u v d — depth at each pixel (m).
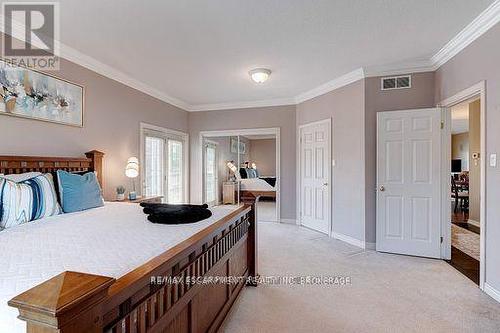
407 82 3.51
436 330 1.88
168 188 5.18
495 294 2.29
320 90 4.54
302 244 3.91
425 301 2.27
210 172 5.90
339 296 2.36
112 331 0.88
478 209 4.95
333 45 2.97
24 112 2.56
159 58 3.31
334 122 4.30
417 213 3.38
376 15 2.39
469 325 1.93
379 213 3.55
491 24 2.37
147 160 4.56
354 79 3.86
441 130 3.27
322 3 2.21
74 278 0.72
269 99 5.35
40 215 2.20
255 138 5.65
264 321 1.99
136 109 4.22
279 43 2.93
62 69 2.96
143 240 1.61
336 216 4.27
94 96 3.40
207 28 2.60
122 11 2.30
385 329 1.89
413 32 2.69
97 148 3.45
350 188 3.98
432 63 3.37
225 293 2.01
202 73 3.85
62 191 2.51
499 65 2.29
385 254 3.47
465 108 5.95
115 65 3.54
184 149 5.73
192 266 1.47
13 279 1.11
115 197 3.77
